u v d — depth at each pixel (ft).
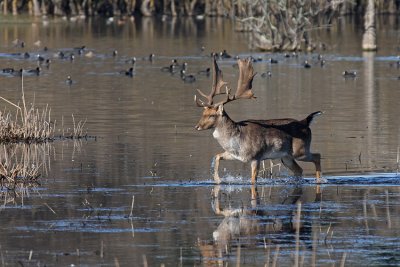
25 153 276.62
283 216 199.52
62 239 180.34
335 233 185.78
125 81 501.15
